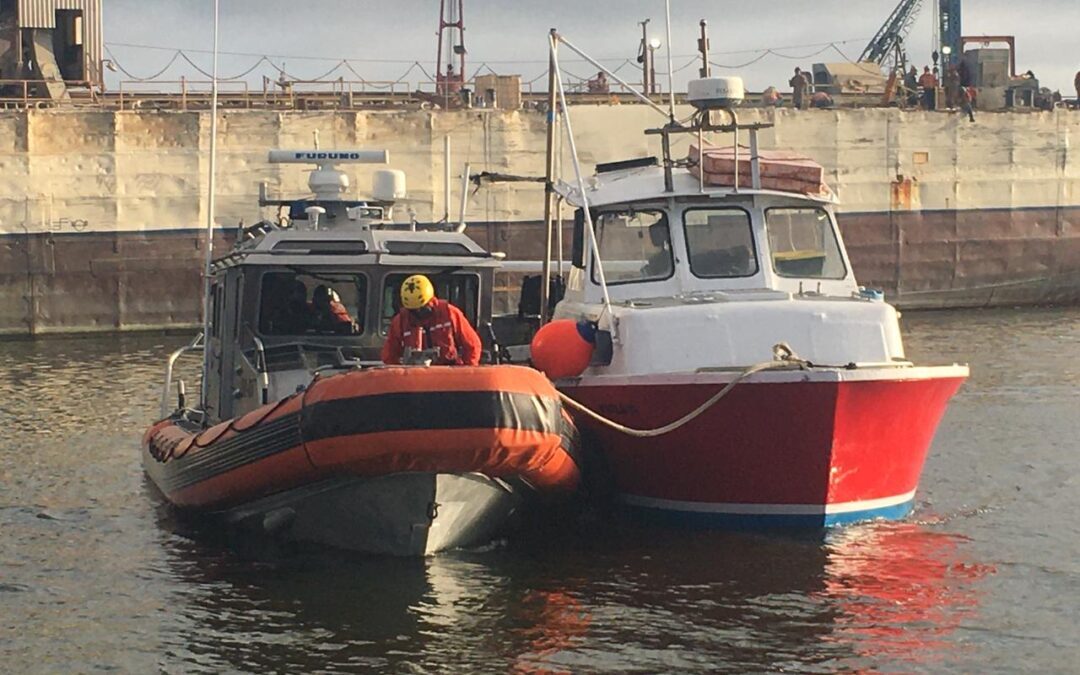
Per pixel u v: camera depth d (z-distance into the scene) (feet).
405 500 36.35
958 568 37.63
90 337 117.80
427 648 31.30
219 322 45.03
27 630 32.94
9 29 138.51
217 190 122.83
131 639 32.19
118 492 48.80
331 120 125.39
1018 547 39.88
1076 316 124.06
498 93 137.80
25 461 54.95
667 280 44.09
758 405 38.40
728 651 31.14
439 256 42.80
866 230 137.18
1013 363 84.48
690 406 39.29
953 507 44.93
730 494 40.40
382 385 34.53
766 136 134.62
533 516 41.06
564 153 129.39
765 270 43.83
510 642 31.68
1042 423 61.67
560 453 37.58
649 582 36.24
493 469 35.88
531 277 50.98
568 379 42.04
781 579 36.45
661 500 41.65
